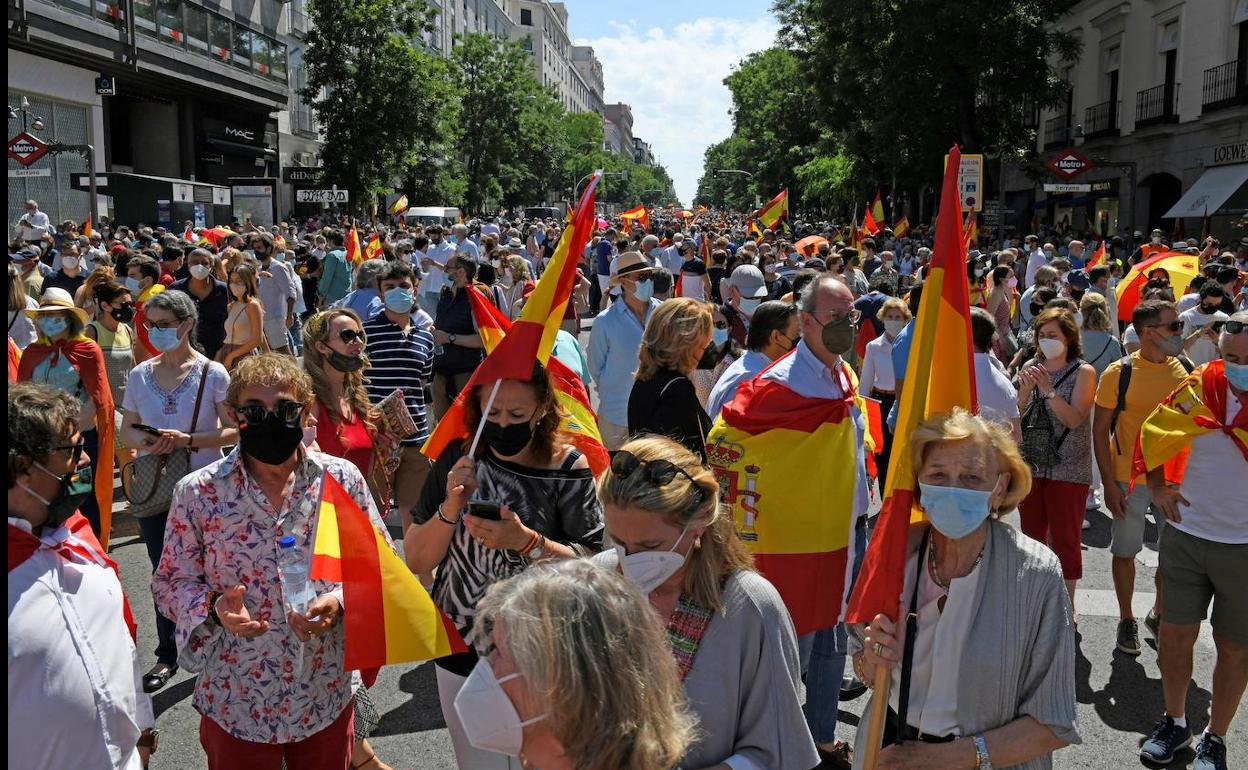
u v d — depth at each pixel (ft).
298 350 45.70
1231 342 13.57
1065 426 18.35
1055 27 133.18
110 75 94.79
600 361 22.66
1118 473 18.48
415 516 11.21
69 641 8.51
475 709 5.43
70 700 8.41
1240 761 14.84
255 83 123.24
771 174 237.45
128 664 9.11
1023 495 8.54
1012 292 42.55
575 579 5.67
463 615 10.68
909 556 8.88
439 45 249.34
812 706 14.30
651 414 15.33
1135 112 111.75
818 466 13.98
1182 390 14.35
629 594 5.74
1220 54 93.56
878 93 112.27
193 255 31.65
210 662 10.66
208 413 17.31
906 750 8.50
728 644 7.82
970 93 108.99
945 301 9.37
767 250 58.08
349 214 141.59
